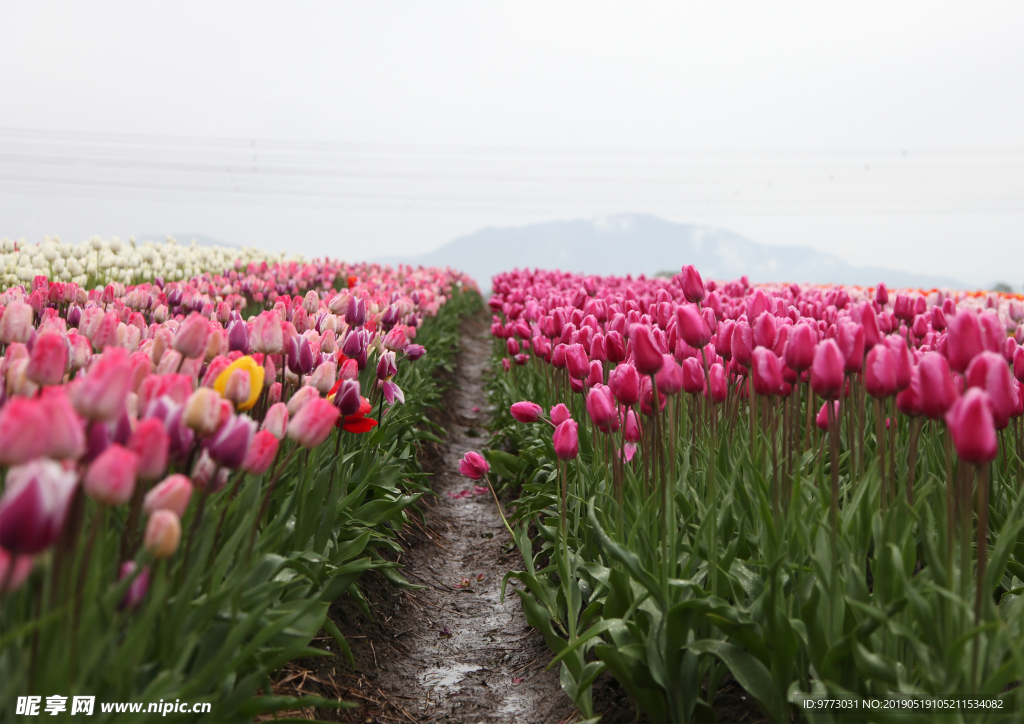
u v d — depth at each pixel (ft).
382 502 13.37
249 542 7.95
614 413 10.52
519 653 12.78
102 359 6.42
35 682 5.50
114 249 40.37
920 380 7.16
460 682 11.80
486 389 35.83
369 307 18.99
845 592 7.91
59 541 5.70
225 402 6.82
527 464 19.89
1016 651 6.00
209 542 7.29
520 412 13.33
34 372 6.48
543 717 10.48
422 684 11.69
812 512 8.84
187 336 8.23
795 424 10.41
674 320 12.17
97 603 6.08
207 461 7.03
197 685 6.56
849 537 8.52
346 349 13.00
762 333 9.85
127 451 5.60
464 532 19.42
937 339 13.25
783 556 7.57
